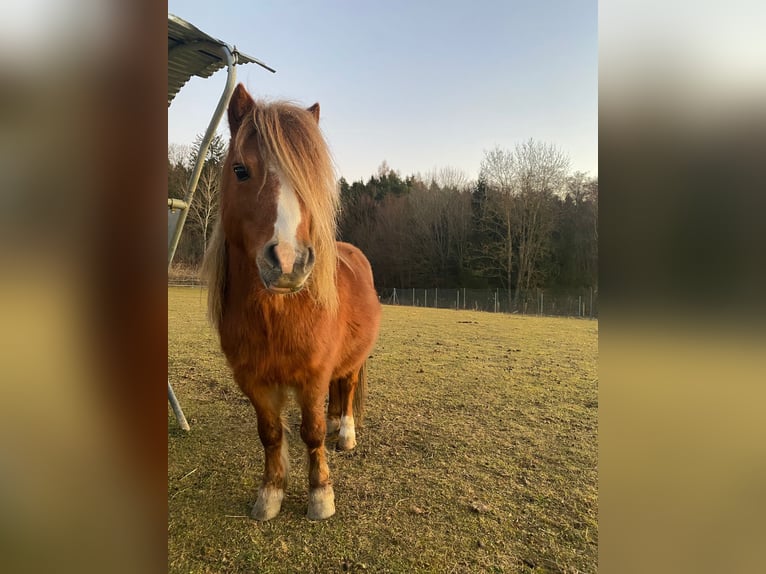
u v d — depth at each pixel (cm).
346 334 235
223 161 194
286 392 208
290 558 180
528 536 195
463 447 286
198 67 305
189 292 1167
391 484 238
